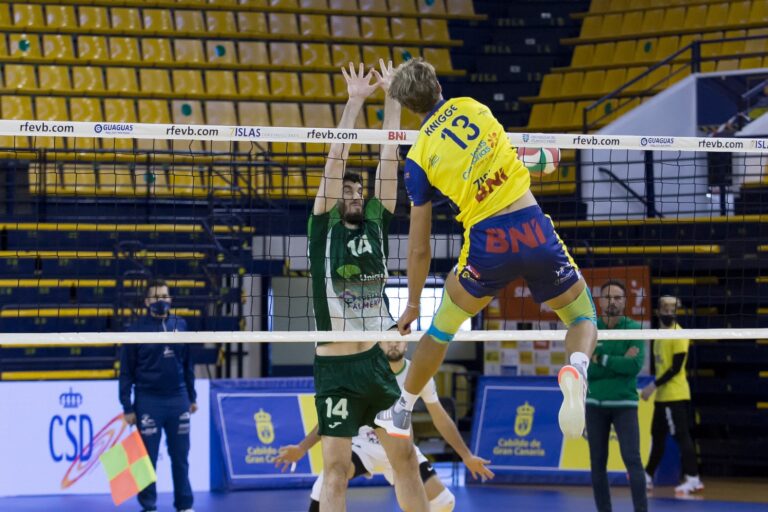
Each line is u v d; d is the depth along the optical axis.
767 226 32.12
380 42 46.41
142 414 24.22
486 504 25.80
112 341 15.07
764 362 31.03
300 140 14.77
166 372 24.23
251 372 36.12
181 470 24.50
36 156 36.34
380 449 18.03
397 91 11.88
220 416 28.36
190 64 43.47
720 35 44.53
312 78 44.16
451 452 33.19
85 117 40.62
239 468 28.14
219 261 33.50
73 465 27.36
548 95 45.19
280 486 28.41
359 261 14.92
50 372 31.67
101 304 32.38
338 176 14.84
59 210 36.28
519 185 11.39
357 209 15.01
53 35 43.09
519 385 29.80
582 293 11.68
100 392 27.64
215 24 45.28
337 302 14.85
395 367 17.47
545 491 27.98
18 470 27.03
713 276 32.47
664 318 26.55
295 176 38.50
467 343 40.03
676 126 36.41
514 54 47.81
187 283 33.16
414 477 14.69
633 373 22.17
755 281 31.73
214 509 25.17
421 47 46.81
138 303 30.08
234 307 34.47
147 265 33.34
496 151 11.40
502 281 11.44
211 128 14.77
